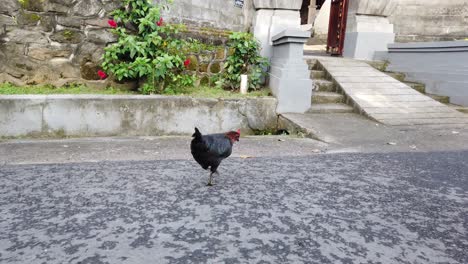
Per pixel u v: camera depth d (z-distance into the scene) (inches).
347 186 129.6
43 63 238.1
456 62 314.8
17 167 145.3
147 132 237.5
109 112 226.2
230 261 77.5
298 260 79.0
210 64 295.9
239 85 297.6
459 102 313.4
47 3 232.1
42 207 105.0
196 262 76.9
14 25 227.0
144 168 146.7
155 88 256.8
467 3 391.2
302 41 271.6
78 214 100.5
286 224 96.9
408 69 361.7
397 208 111.1
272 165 155.3
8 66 230.2
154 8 246.5
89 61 250.4
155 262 76.6
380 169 152.7
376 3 380.8
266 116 270.8
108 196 114.3
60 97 214.4
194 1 299.0
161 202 110.1
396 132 228.5
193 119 248.5
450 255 84.0
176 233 90.0
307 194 120.2
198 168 148.1
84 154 171.2
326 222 99.0
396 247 86.7
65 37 240.7
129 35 245.0
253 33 323.0
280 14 317.7
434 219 104.0
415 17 412.5
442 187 131.9
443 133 229.5
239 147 193.5
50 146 186.9
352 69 343.3
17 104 206.7
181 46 267.3
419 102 293.0
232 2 334.3
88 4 242.5
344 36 411.2
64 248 82.0
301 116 265.3
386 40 389.7
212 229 92.7
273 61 309.3
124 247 82.8
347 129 233.9
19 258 77.6
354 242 88.3
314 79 332.8
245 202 111.5
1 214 100.0
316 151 184.1
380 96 297.6
